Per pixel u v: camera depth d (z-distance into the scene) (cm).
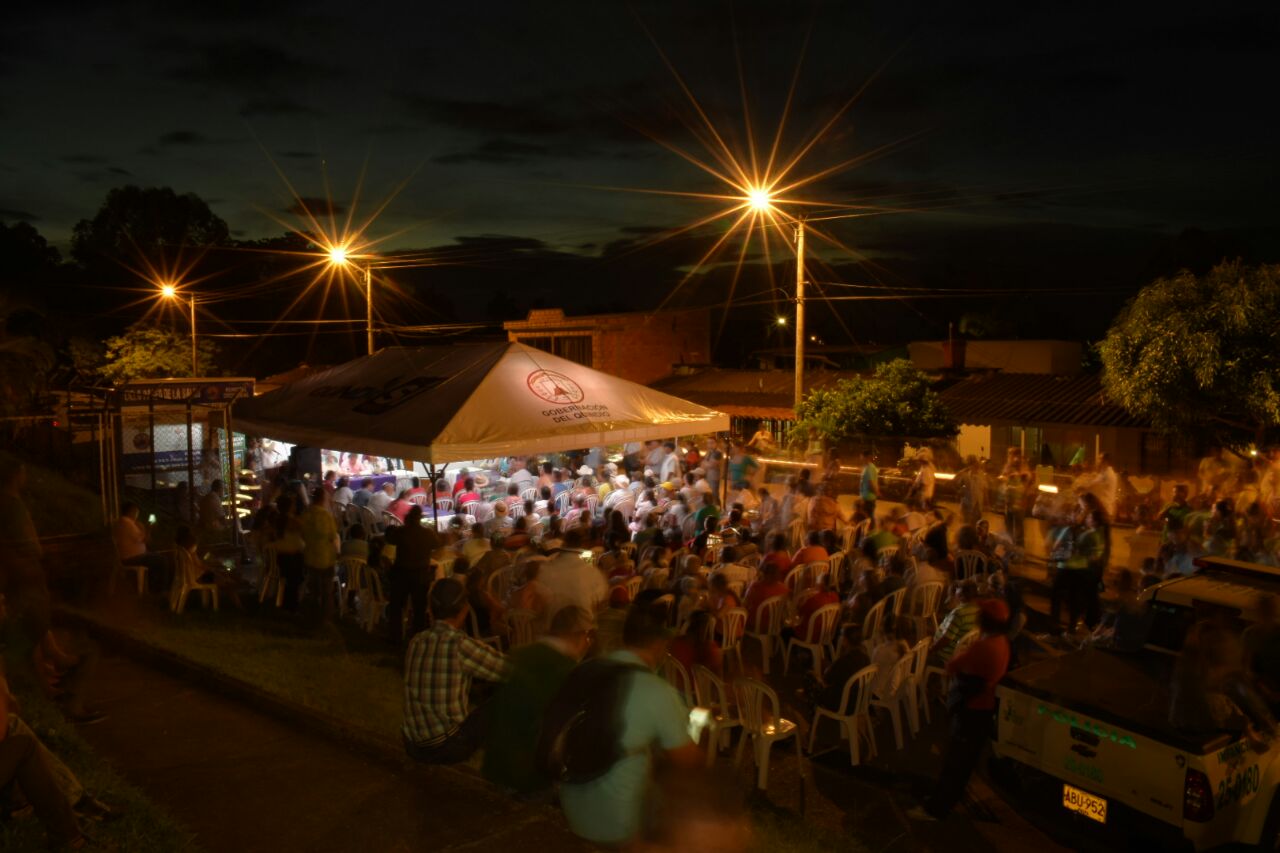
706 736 746
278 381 3434
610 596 923
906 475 2098
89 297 5334
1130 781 564
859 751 774
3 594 684
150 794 557
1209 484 1525
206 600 1106
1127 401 1920
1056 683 643
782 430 3231
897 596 977
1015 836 641
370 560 1154
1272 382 1723
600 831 342
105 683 776
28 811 461
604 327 3897
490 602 882
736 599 927
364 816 531
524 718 439
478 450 1053
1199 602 689
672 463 1755
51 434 1841
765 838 551
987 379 3072
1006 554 1233
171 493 1772
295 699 730
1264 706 559
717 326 4919
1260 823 565
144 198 5878
